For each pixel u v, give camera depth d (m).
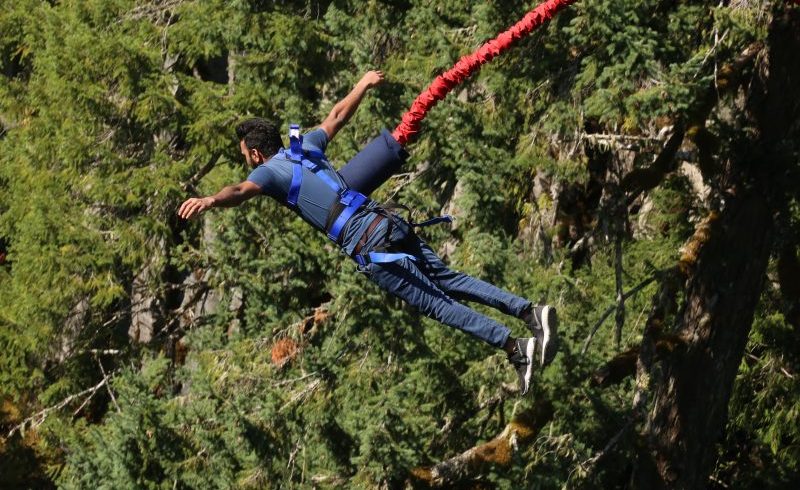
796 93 28.92
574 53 28.39
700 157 27.69
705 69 27.31
